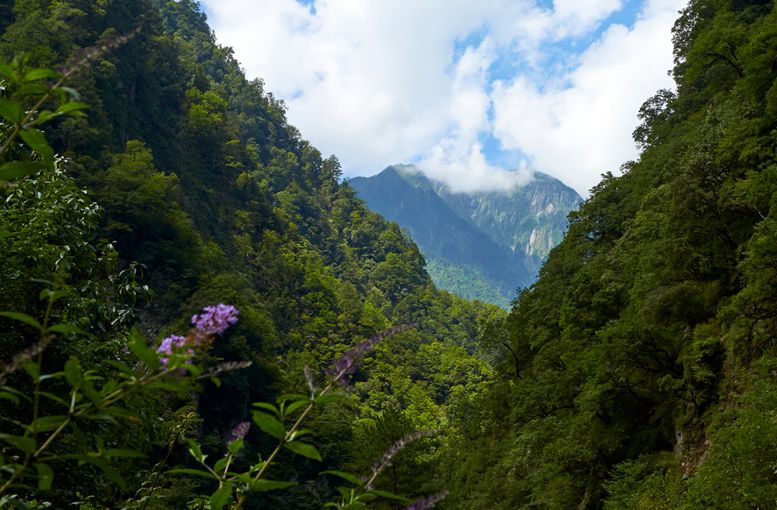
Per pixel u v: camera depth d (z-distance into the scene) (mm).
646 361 26453
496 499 35219
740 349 22000
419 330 179500
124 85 115938
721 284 25578
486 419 50156
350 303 144750
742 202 23672
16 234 7074
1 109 1989
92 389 1985
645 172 42375
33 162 2080
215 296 82875
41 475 1918
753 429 14867
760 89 28078
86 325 7793
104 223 78188
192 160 134875
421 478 30547
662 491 21203
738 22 44906
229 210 137625
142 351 1991
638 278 29953
